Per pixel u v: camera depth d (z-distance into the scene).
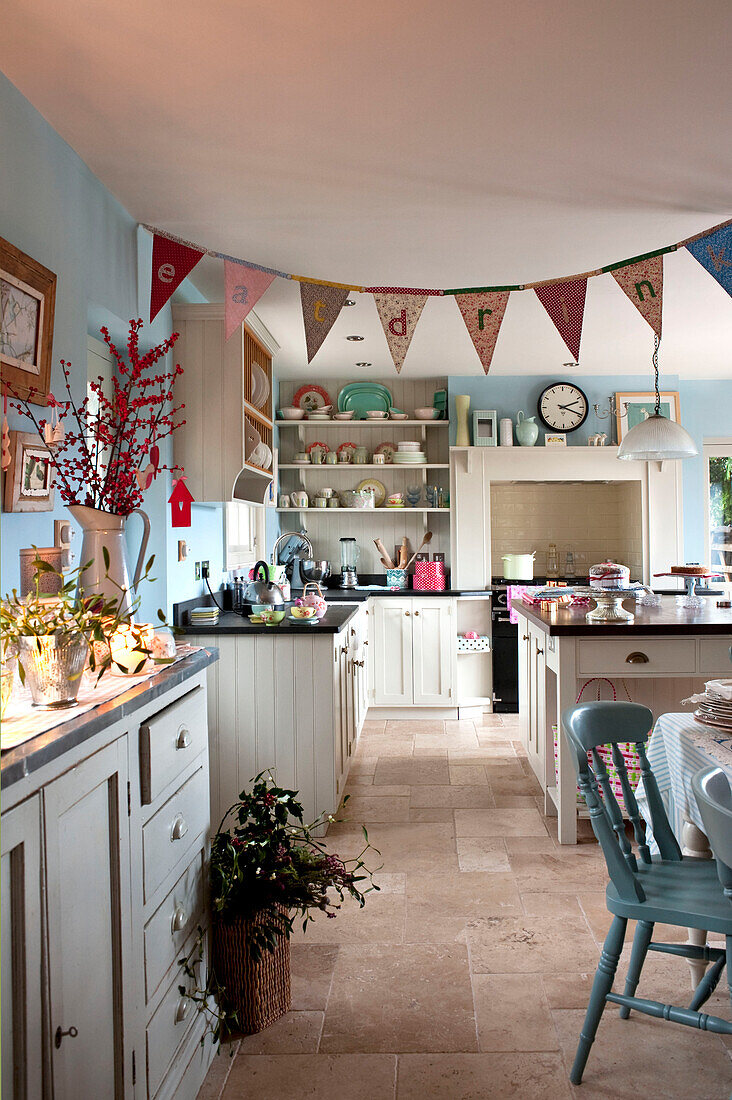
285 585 5.14
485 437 6.39
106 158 2.72
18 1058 1.20
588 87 2.31
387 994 2.45
